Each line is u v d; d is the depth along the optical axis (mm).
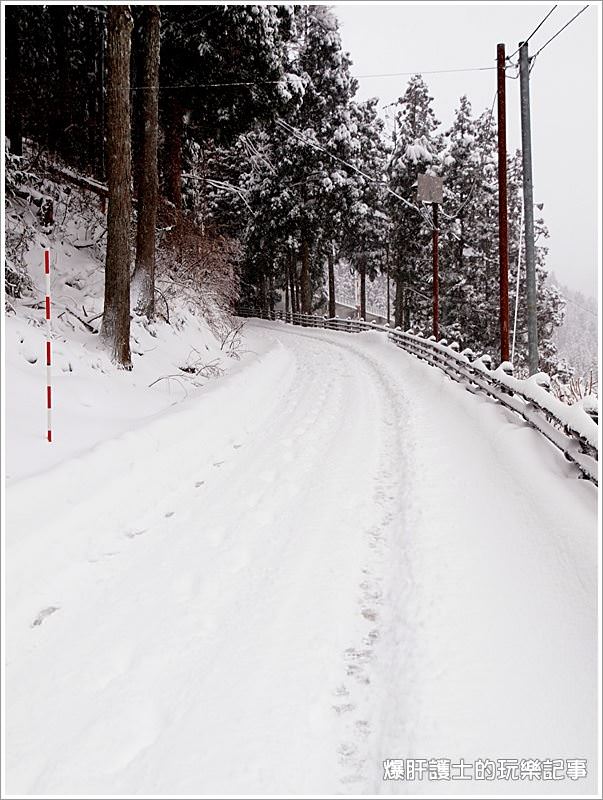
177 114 17594
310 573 4344
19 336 7906
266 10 16500
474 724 2803
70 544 4602
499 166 12539
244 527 5238
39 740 2871
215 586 4227
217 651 3482
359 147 31156
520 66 11695
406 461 6766
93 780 2629
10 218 11789
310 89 29062
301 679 3215
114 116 9305
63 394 7418
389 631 3627
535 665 3164
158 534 5156
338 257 35656
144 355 10797
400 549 4656
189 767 2676
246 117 18922
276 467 6879
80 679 3291
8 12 13219
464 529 4852
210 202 32000
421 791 2477
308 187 30781
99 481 5496
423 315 34250
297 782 2586
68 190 15211
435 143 35031
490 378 9016
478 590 3910
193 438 7434
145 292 12039
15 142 13445
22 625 3762
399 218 33188
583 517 4559
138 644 3582
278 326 33594
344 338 25078
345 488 6102
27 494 4688
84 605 4031
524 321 30656
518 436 6613
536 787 2465
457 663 3215
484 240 32188
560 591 3758
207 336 14938
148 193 12062
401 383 12484
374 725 2918
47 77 16750
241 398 9984
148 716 3006
